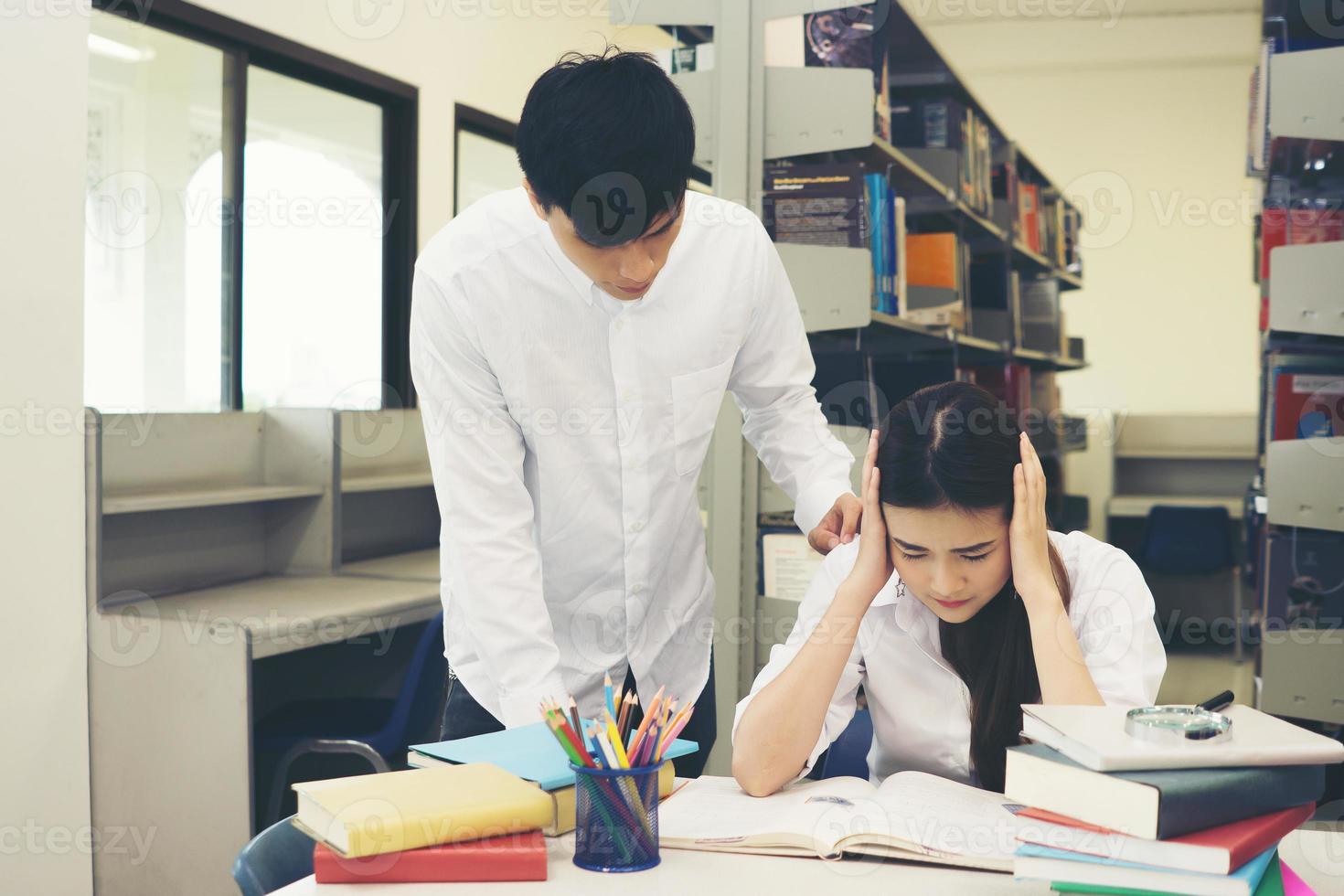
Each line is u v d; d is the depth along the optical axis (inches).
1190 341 213.6
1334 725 92.9
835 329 87.3
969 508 44.1
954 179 119.6
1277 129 81.7
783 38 82.9
